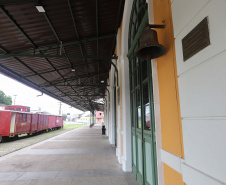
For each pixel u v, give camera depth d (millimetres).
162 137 2260
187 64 1599
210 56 1270
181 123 1737
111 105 10219
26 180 4156
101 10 4984
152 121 2930
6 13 4121
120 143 5727
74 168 5145
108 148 8688
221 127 1154
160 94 2336
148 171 3213
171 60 1986
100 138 13406
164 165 2191
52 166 5398
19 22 4605
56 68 8586
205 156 1324
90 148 8711
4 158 6625
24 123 17000
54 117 28094
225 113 1116
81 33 5930
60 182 4008
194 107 1480
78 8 4578
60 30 5375
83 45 6914
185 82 1634
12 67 7465
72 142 11102
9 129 14383
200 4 1398
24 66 7395
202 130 1366
